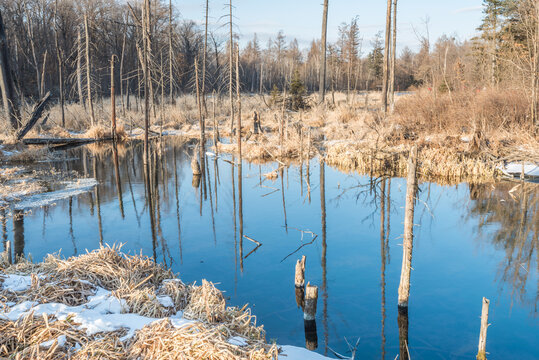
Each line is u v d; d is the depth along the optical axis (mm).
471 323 6566
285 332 6297
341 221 11945
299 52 88375
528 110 20359
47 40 50344
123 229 11328
